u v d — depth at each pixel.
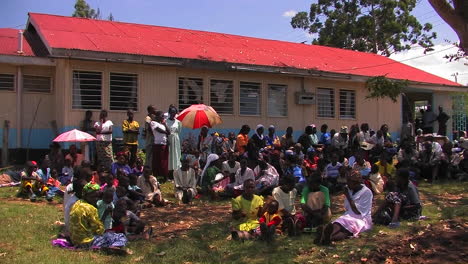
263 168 10.45
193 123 12.10
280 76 16.20
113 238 6.43
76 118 12.62
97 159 11.80
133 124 12.05
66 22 15.39
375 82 13.70
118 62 12.89
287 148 12.34
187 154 11.81
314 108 17.03
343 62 19.22
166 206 9.51
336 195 10.42
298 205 9.27
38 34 15.15
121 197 7.81
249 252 6.22
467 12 5.30
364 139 13.83
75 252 6.18
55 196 10.02
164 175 11.73
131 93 13.49
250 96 15.64
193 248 6.41
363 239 6.52
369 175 10.48
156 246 6.59
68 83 12.52
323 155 12.08
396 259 5.62
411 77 19.55
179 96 14.30
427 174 12.37
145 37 15.76
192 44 16.20
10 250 6.16
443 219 7.62
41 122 13.45
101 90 13.02
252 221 7.45
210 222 8.01
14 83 13.06
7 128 12.51
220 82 15.05
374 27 33.16
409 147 12.71
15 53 13.04
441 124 19.41
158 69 13.90
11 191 10.43
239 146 11.91
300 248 6.27
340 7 34.06
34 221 7.71
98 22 16.50
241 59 15.43
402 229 7.02
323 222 7.14
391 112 19.08
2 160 12.50
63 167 11.20
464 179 12.18
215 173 10.57
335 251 6.06
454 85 20.23
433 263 5.38
